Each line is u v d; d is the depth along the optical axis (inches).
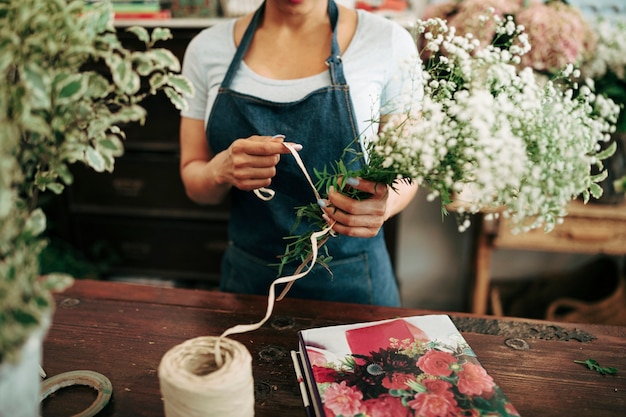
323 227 39.6
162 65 26.9
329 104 47.8
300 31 50.0
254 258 53.0
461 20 69.1
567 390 35.0
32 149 25.8
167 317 42.8
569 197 29.2
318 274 50.8
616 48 66.9
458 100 28.8
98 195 94.0
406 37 50.1
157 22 78.8
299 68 50.2
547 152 28.6
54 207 95.1
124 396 34.3
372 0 87.3
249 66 50.9
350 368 33.9
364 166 36.8
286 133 48.6
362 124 48.9
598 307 88.0
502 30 34.5
